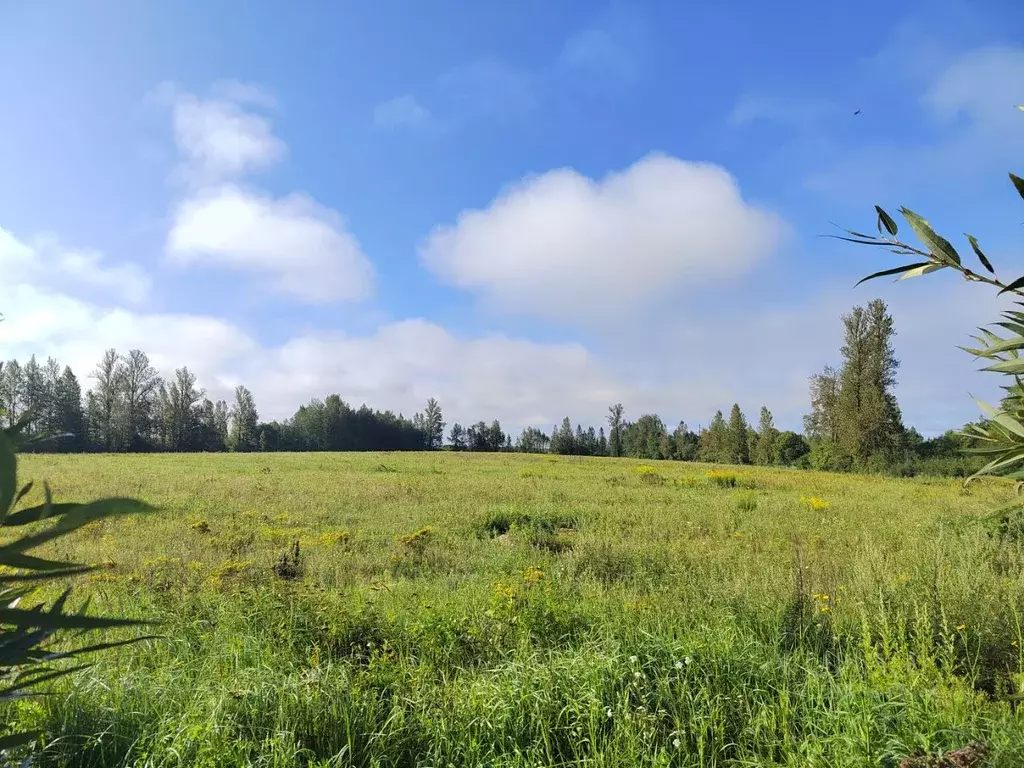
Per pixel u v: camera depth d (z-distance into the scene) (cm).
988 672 452
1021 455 170
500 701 390
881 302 4609
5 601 125
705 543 1061
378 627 538
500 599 561
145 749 339
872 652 427
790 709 387
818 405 5088
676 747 354
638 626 517
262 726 367
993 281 134
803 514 1482
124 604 580
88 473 2470
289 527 1303
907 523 1216
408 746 370
